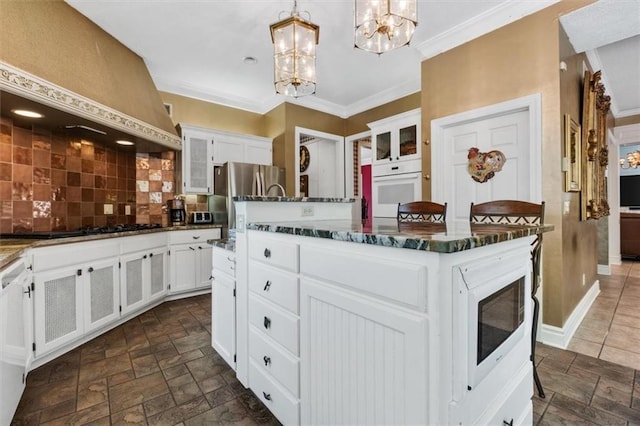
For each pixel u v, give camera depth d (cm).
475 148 282
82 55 240
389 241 88
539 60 237
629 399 164
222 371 194
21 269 171
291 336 135
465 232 103
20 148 236
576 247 270
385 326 93
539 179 236
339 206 220
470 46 277
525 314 126
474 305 90
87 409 157
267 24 270
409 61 344
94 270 237
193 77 378
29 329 187
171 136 333
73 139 280
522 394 122
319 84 407
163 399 166
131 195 351
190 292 358
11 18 183
